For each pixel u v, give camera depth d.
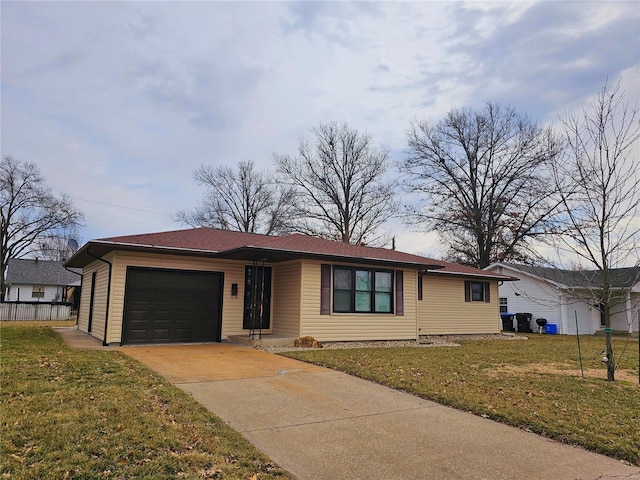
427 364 9.63
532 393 7.05
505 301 26.55
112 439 4.18
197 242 13.32
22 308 26.94
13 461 3.59
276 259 13.43
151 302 12.25
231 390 6.75
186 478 3.53
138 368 7.82
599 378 8.62
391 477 3.91
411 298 15.20
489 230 30.36
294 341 12.31
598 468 4.25
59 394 5.64
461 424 5.51
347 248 15.07
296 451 4.43
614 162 8.09
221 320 13.21
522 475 4.04
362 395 6.79
